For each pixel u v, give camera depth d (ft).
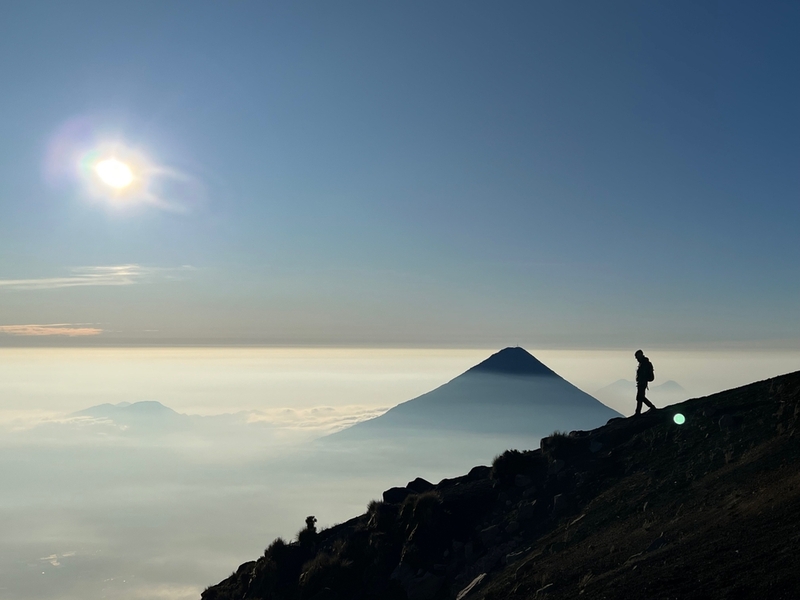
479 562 75.61
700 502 59.67
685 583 40.50
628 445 86.43
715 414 83.25
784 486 51.67
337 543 91.09
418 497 89.20
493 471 93.61
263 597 88.12
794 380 81.10
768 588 35.35
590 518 70.38
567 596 48.47
